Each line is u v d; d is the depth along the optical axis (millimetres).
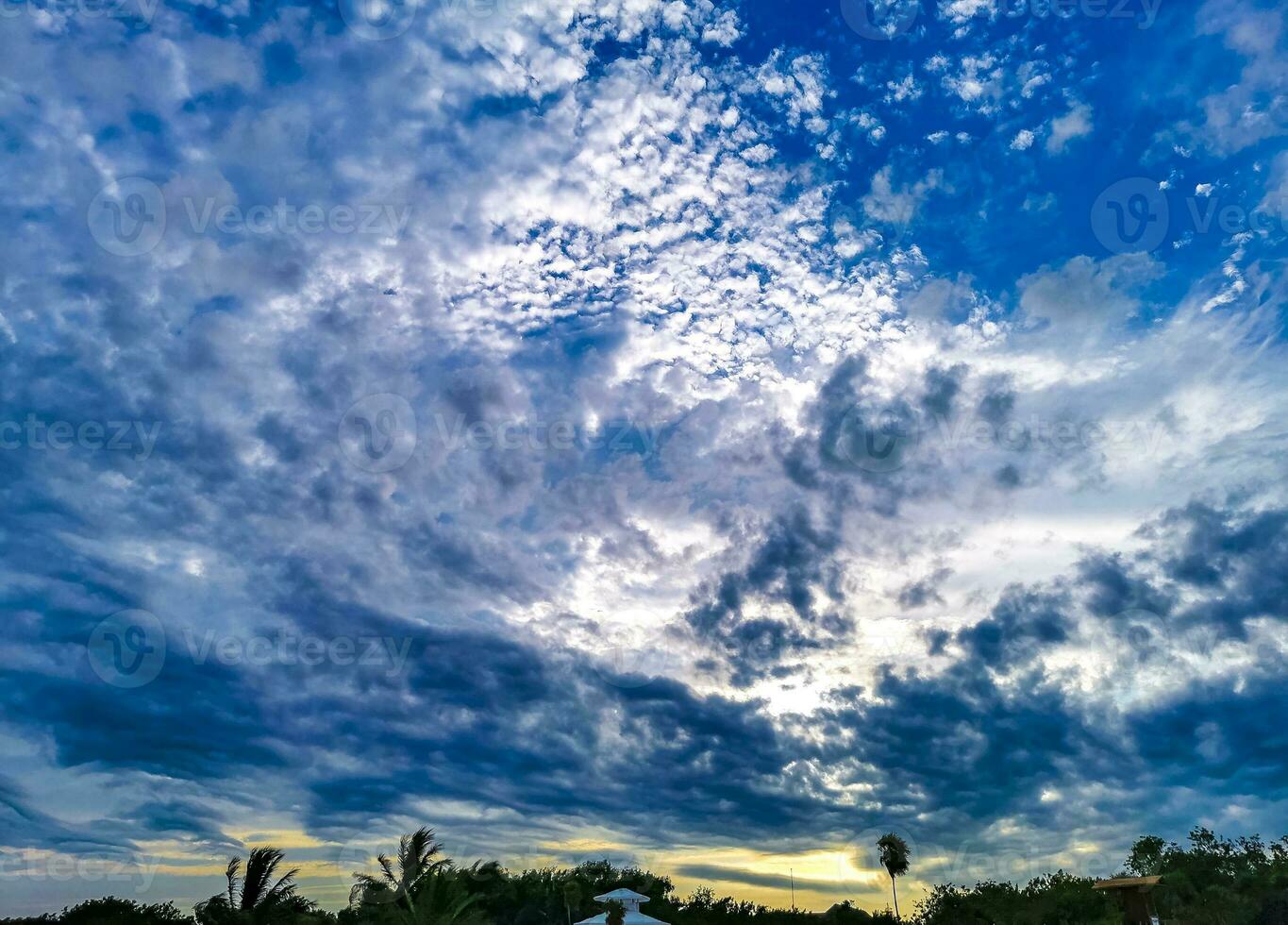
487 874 26797
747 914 34469
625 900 19391
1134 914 22516
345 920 21125
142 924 23703
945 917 33188
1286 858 28688
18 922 23844
